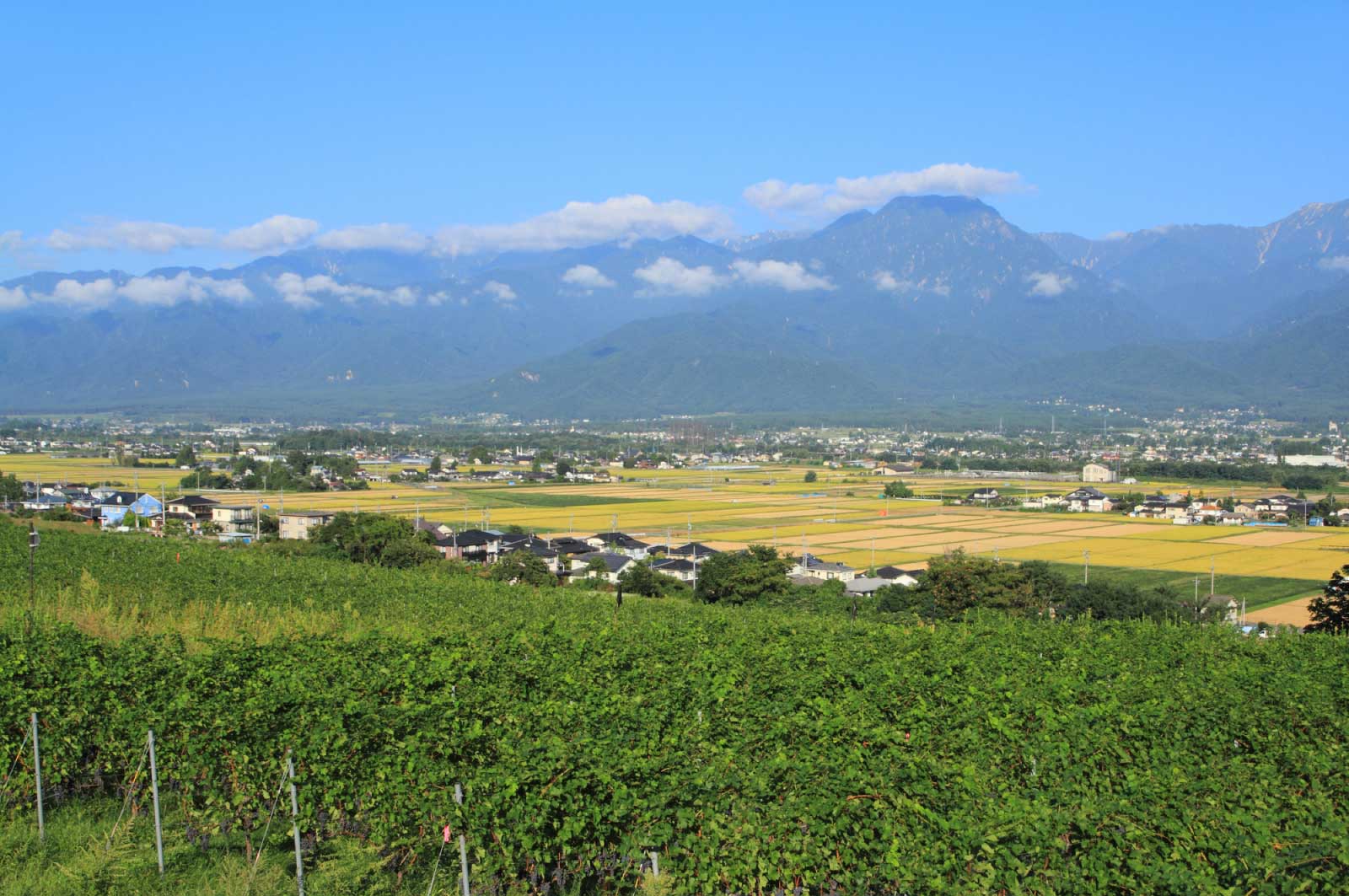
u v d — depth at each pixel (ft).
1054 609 220.43
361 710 65.77
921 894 49.37
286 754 61.31
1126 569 298.15
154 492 490.90
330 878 56.39
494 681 86.74
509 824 55.21
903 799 53.26
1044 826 49.03
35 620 103.60
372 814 61.00
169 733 65.21
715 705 78.69
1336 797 58.08
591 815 55.42
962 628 122.31
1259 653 106.63
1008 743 65.21
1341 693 80.33
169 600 154.51
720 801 55.52
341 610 156.87
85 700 69.36
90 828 63.77
